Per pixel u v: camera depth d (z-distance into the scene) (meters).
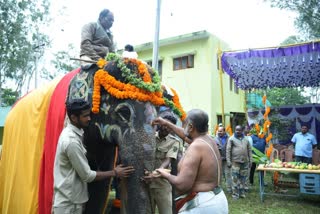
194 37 15.31
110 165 3.36
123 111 2.84
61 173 2.71
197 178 2.67
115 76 2.93
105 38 3.73
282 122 15.46
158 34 7.40
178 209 2.76
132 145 2.75
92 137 3.02
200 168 2.66
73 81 3.24
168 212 3.70
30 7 17.66
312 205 7.02
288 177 9.13
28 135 3.81
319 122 15.62
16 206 3.73
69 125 2.80
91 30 3.66
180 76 15.98
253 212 6.39
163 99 3.11
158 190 3.66
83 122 2.75
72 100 2.80
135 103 2.83
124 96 2.82
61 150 2.68
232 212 6.35
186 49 15.85
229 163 7.52
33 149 3.70
